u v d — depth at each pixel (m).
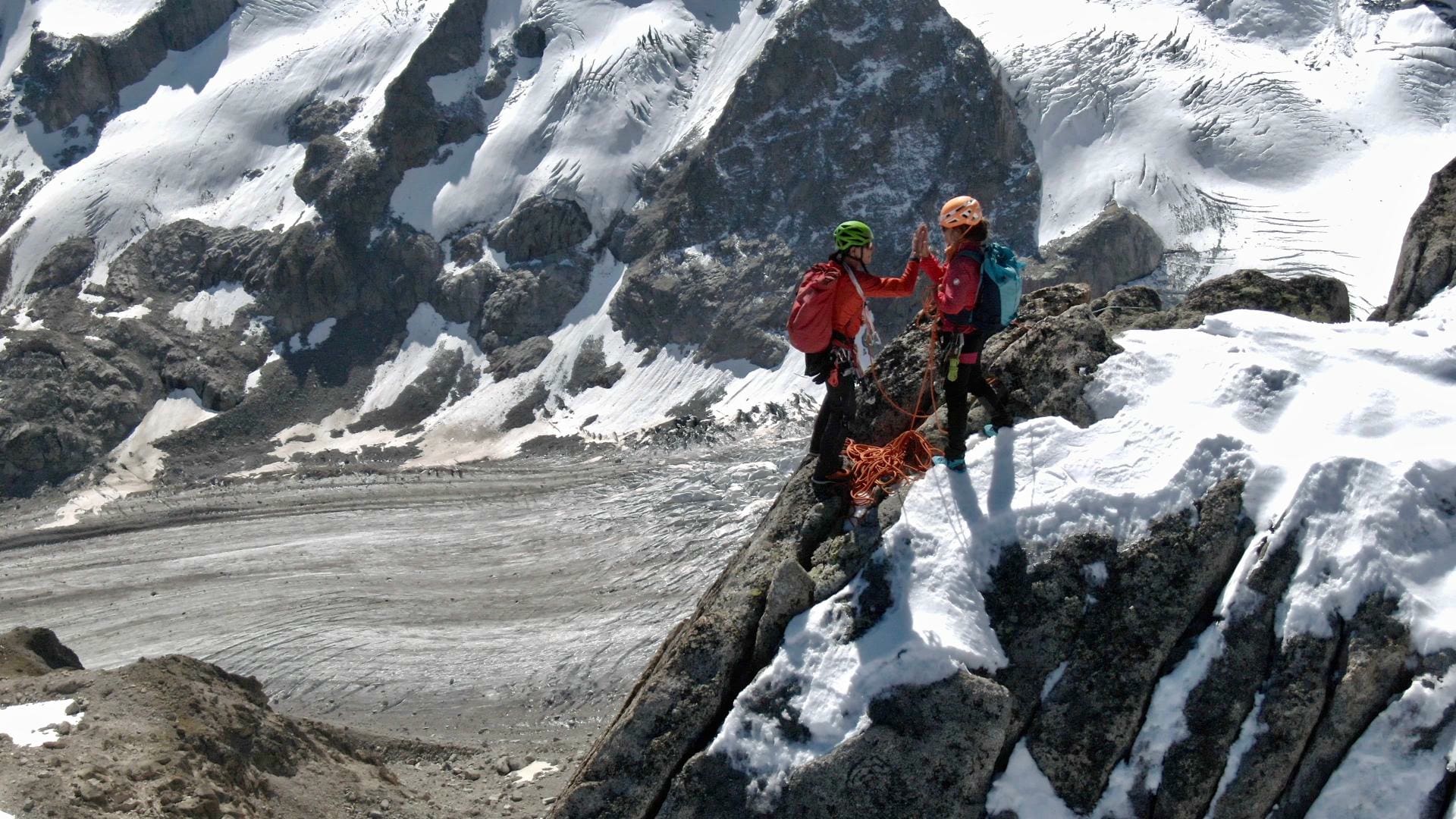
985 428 8.30
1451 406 7.64
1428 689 6.35
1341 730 6.52
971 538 7.60
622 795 7.66
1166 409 8.01
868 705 7.11
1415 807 6.26
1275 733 6.62
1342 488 7.00
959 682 6.99
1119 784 6.90
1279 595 6.90
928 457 8.31
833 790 7.02
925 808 6.93
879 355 9.59
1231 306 10.38
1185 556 7.21
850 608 7.53
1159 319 10.16
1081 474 7.72
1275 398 7.92
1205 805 6.74
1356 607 6.65
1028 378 8.78
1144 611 7.16
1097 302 11.40
